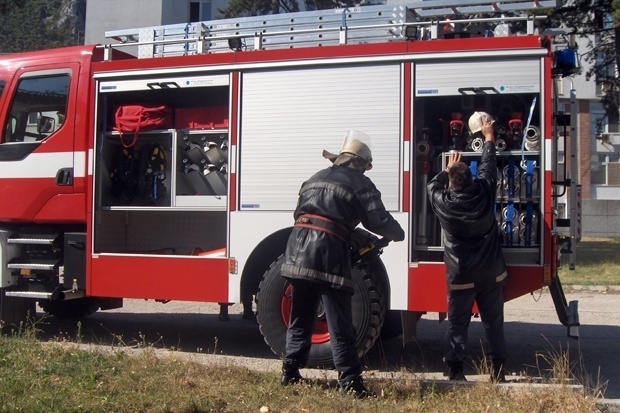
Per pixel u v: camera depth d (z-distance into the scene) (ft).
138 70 24.03
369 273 20.66
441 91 20.99
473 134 21.09
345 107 21.76
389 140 21.33
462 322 19.53
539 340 27.71
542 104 20.29
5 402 16.35
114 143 25.25
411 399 17.42
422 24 21.45
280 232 22.24
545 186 20.21
